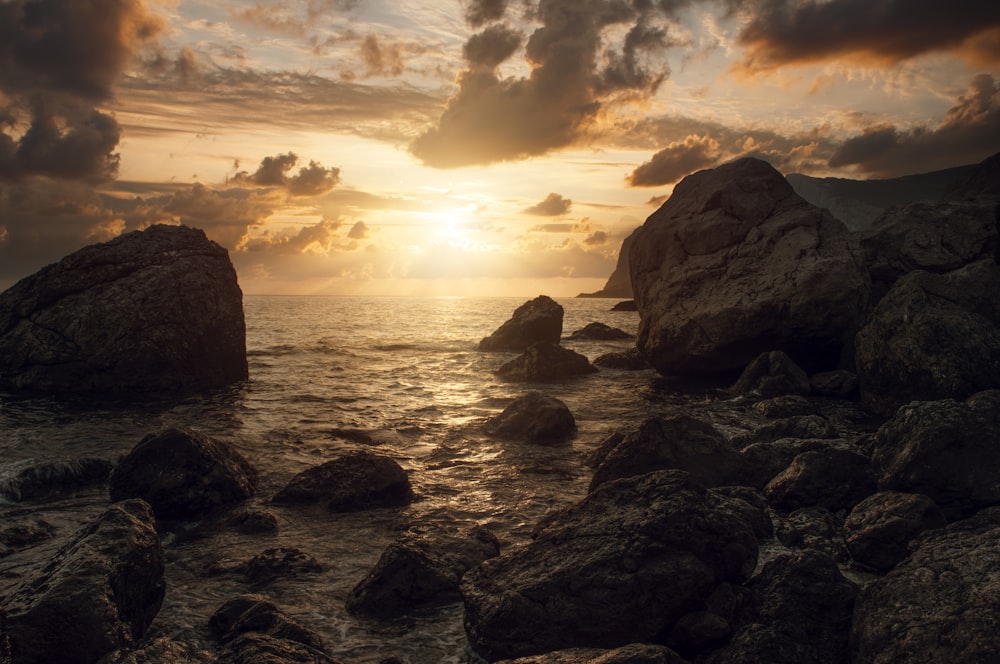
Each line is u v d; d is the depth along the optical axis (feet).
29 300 85.25
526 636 24.25
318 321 260.42
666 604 24.22
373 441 58.95
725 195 96.27
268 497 43.45
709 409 70.54
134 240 90.53
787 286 79.66
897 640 19.72
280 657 21.27
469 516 39.93
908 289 65.00
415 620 27.40
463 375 105.09
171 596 29.45
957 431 34.32
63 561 26.16
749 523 30.19
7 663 20.80
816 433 50.88
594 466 50.47
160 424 64.69
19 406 73.36
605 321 290.56
